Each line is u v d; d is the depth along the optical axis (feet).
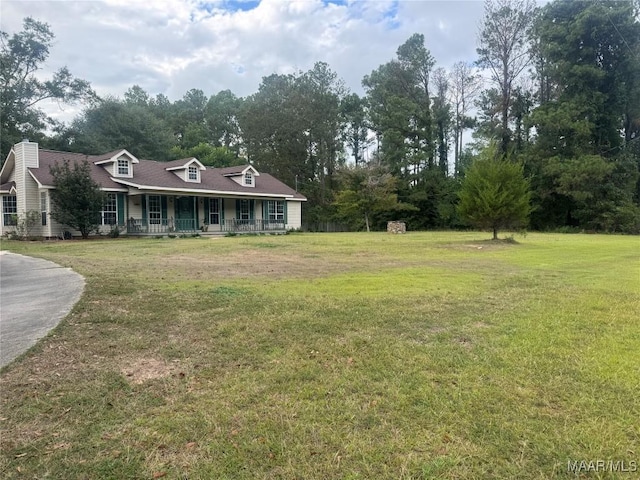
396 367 10.36
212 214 83.05
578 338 12.37
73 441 7.32
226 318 14.74
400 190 120.47
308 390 9.18
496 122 114.01
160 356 11.30
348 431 7.54
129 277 23.70
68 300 17.78
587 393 8.83
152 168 78.59
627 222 90.27
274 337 12.69
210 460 6.75
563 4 99.96
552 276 24.76
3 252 42.63
